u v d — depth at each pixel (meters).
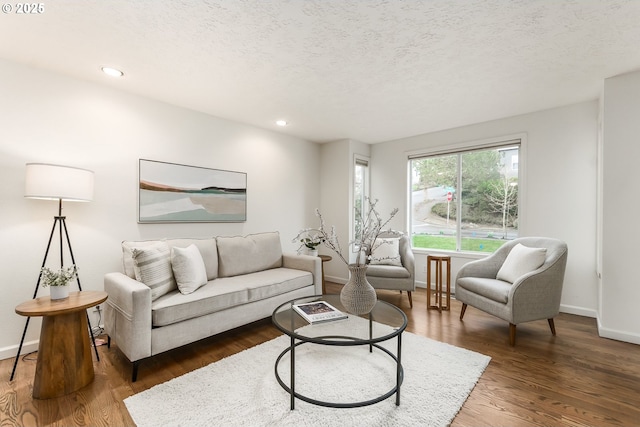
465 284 2.98
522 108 3.31
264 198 4.08
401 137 4.54
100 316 2.64
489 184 3.90
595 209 3.06
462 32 1.92
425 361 2.13
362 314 1.96
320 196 4.93
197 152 3.36
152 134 2.99
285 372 1.98
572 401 1.69
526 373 1.99
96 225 2.63
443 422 1.51
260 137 4.03
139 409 1.60
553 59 2.26
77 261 2.53
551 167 3.32
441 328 2.79
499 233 3.81
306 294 3.17
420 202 4.54
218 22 1.81
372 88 2.79
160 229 3.06
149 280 2.18
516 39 2.00
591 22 1.81
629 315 2.46
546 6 1.67
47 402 1.68
